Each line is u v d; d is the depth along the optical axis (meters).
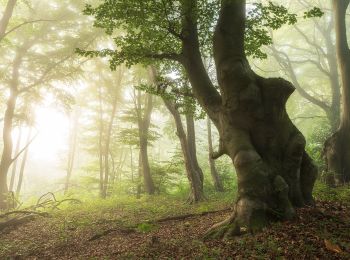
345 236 6.37
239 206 8.02
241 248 6.55
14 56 23.91
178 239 8.43
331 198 10.40
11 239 11.38
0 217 14.61
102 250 8.73
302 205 8.62
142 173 26.03
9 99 22.53
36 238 11.17
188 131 19.39
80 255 8.55
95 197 26.42
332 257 5.47
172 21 10.02
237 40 9.12
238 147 8.48
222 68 8.91
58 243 10.05
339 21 17.42
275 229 7.17
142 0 9.25
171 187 26.03
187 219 11.45
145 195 21.52
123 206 17.48
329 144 16.97
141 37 10.62
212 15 10.17
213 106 9.62
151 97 25.91
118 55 10.42
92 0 24.03
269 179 8.22
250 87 8.63
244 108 8.66
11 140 22.34
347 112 16.66
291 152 8.62
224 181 24.62
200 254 6.65
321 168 18.75
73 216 14.96
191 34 10.02
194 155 19.00
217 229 8.12
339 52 17.34
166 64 12.59
